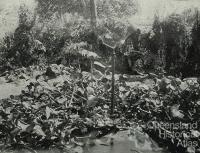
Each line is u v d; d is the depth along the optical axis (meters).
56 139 5.15
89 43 8.05
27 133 5.13
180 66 7.86
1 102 5.91
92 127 5.50
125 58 7.85
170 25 7.95
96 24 8.12
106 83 6.41
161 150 5.18
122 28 8.03
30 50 8.29
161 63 7.90
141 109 5.89
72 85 6.42
